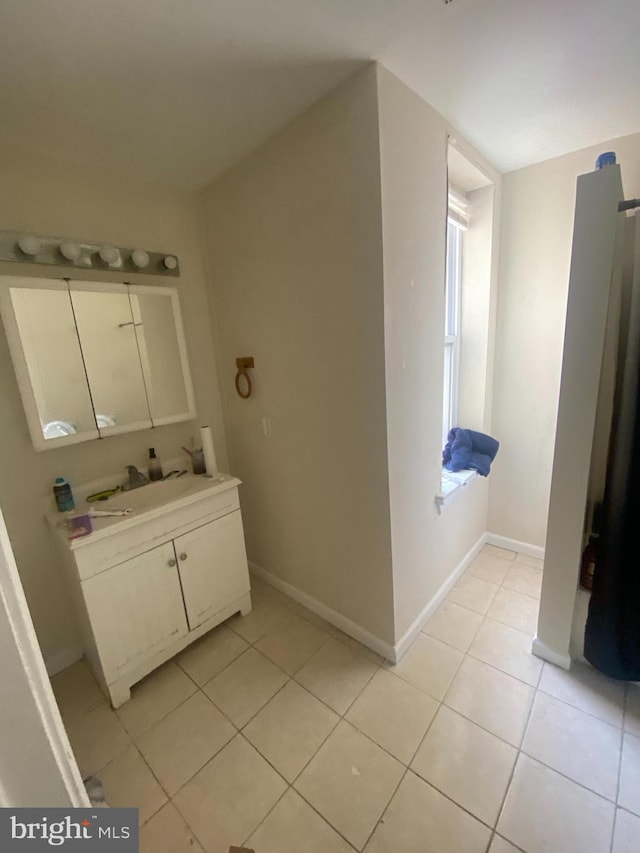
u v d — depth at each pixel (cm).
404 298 137
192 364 204
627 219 128
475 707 141
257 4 90
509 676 153
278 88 122
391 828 108
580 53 113
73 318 158
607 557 135
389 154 121
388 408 138
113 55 103
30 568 160
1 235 140
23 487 155
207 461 187
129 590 150
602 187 119
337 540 172
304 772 124
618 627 136
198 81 116
